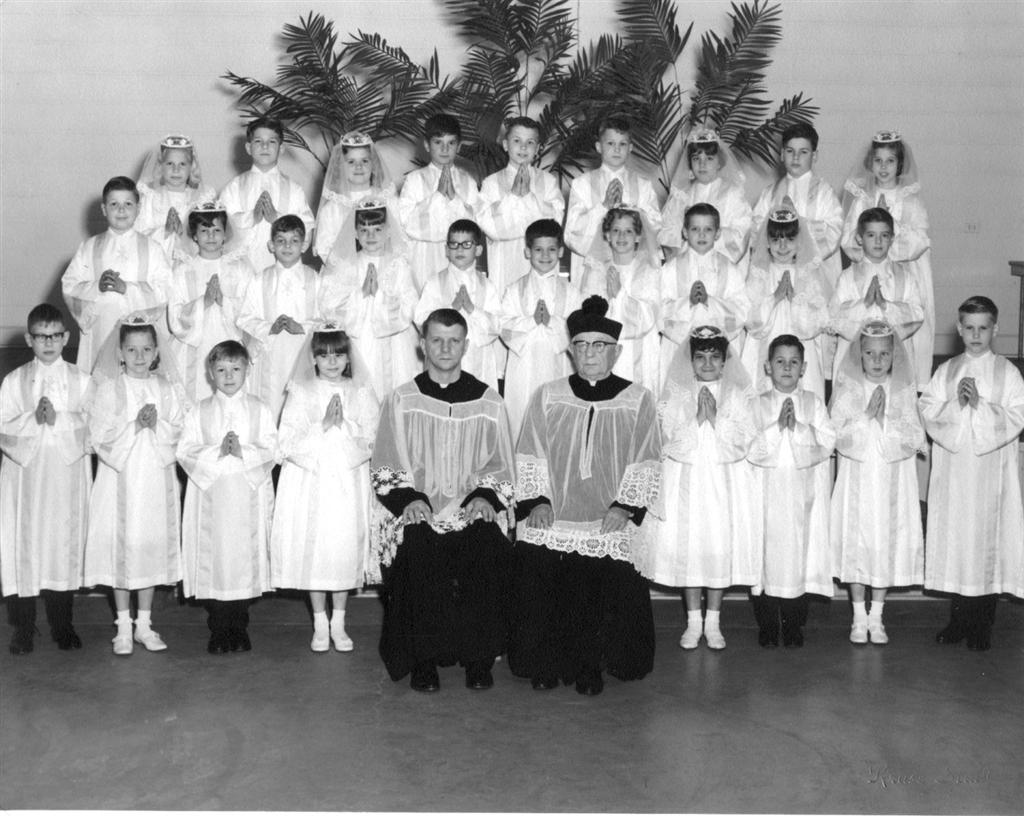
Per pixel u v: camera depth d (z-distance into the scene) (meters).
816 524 6.29
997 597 6.41
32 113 10.63
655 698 5.56
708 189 7.77
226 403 6.15
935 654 6.17
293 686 5.67
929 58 10.71
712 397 6.19
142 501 6.04
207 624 6.50
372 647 6.20
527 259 7.66
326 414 6.10
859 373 6.41
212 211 7.02
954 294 10.85
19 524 6.09
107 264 7.01
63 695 5.55
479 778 4.75
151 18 10.57
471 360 7.02
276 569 6.10
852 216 7.80
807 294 7.14
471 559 5.66
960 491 6.27
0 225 10.70
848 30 10.67
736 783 4.73
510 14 9.89
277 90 10.59
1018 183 10.80
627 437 5.86
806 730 5.22
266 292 7.02
